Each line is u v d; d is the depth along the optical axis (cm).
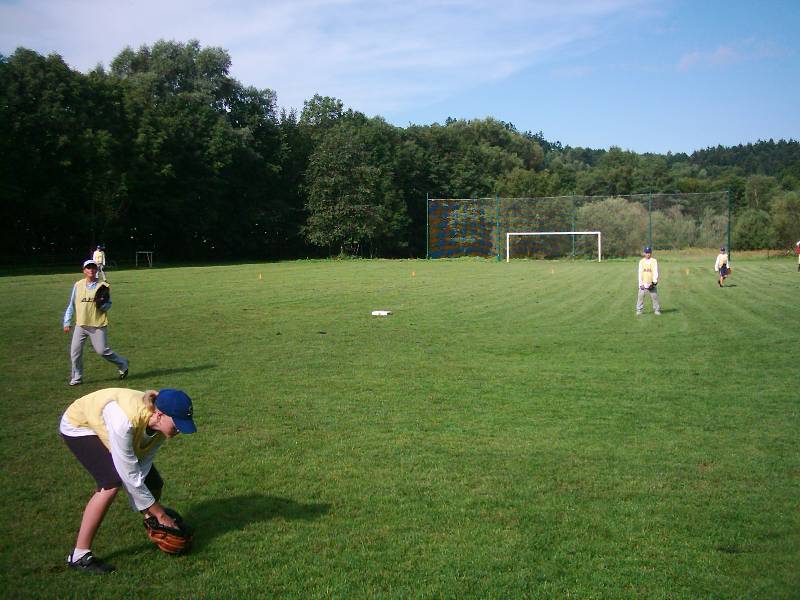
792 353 1328
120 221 5119
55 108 4569
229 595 457
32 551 519
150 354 1316
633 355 1317
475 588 464
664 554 513
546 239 5747
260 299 2314
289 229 6581
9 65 4506
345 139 6475
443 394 999
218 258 6303
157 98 5931
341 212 6328
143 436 499
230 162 5856
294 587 467
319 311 1992
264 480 659
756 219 5831
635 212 5562
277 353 1329
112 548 527
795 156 13650
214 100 6175
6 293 2447
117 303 2162
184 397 495
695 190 8331
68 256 4925
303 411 904
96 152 4791
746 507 598
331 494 626
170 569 493
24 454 732
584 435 801
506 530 552
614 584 470
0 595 455
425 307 2109
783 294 2492
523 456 727
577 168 12250
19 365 1202
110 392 507
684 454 736
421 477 666
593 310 2047
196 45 6319
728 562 502
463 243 5928
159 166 5362
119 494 636
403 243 7281
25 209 4534
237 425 838
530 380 1095
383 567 493
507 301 2294
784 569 491
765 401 959
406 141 8019
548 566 495
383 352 1344
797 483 654
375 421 856
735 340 1487
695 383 1073
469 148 8412
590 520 571
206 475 671
